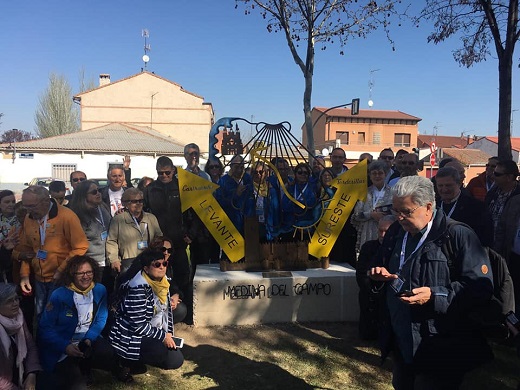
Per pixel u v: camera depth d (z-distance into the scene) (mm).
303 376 3561
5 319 2889
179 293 4105
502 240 4281
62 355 3113
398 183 2176
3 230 4340
